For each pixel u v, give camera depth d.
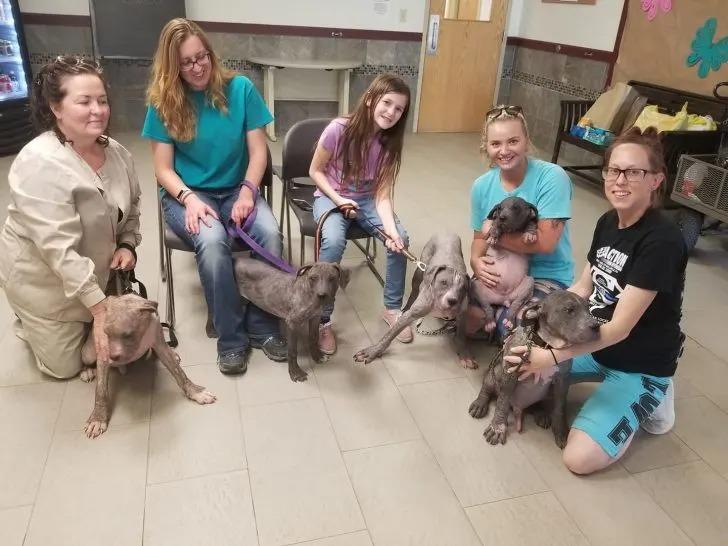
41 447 1.83
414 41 5.90
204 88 2.27
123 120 5.50
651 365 1.87
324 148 2.47
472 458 1.88
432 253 2.43
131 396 2.07
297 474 1.79
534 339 1.81
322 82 5.74
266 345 2.32
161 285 2.80
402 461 1.86
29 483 1.70
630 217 1.77
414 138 6.09
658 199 1.77
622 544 1.62
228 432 1.93
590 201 4.41
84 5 5.01
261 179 2.52
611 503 1.74
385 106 2.31
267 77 5.40
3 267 1.96
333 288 2.04
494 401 2.13
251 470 1.79
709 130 3.74
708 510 1.74
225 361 2.20
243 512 1.65
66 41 5.08
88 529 1.58
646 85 4.44
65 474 1.74
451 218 3.88
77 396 2.06
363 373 2.27
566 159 5.57
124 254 2.11
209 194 2.46
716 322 2.77
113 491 1.69
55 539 1.54
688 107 4.06
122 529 1.58
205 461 1.81
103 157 2.00
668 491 1.80
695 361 2.46
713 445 2.00
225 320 2.19
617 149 1.70
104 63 5.22
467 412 2.09
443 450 1.91
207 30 5.31
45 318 2.00
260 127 2.47
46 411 1.98
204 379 2.18
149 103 2.25
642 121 4.07
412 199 4.21
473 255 2.39
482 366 2.35
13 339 2.34
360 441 1.93
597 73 5.06
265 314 2.38
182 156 2.42
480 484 1.79
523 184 2.24
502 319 2.35
